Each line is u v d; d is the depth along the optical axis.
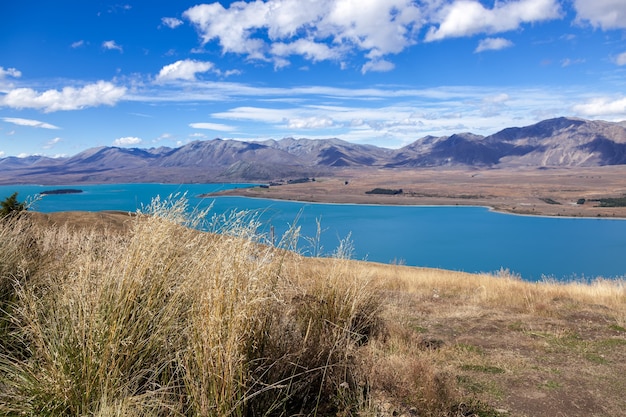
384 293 7.95
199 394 2.54
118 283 2.84
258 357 2.88
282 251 3.73
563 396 3.97
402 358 4.20
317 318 4.32
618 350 5.37
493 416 3.50
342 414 3.07
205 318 2.65
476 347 5.41
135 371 2.62
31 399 2.45
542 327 6.46
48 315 3.03
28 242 4.43
